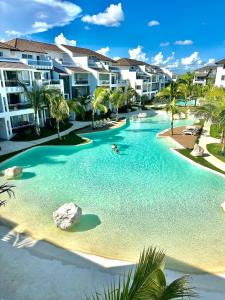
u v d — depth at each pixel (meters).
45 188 16.98
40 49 46.22
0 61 31.77
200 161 21.69
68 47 54.69
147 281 4.11
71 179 18.56
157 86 80.69
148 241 11.37
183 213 13.82
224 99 21.62
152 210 14.15
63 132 32.88
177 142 28.31
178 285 4.32
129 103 54.06
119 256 10.34
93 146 27.70
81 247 10.87
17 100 32.50
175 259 10.20
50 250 10.62
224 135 23.17
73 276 9.17
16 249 10.62
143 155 24.41
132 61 78.94
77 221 12.47
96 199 15.48
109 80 53.28
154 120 44.44
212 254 10.51
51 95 29.30
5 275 9.13
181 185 17.50
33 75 32.81
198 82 85.44
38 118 31.47
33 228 12.27
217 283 8.95
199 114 22.89
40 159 23.11
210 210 14.13
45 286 8.70
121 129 37.06
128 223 12.83
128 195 16.02
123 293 4.05
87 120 41.97
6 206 14.41
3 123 28.05
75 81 45.78
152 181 18.22
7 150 24.55
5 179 18.42
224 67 54.25
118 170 20.47
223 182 17.89
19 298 8.20
